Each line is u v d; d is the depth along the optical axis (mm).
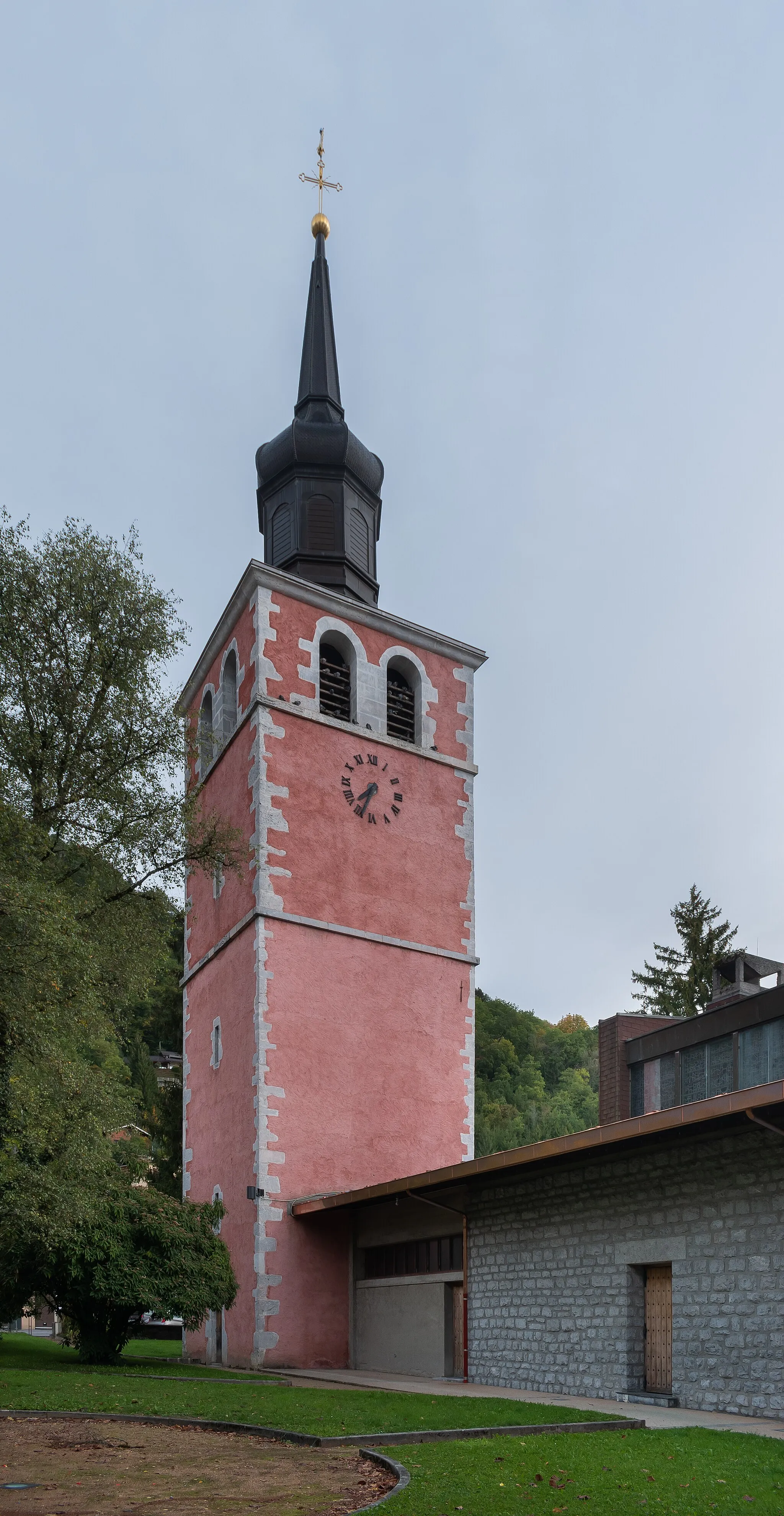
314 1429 11273
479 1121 58688
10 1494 8375
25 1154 17531
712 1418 12352
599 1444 10117
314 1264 21250
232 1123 22625
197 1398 14102
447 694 26906
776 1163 12828
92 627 19078
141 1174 21609
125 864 19062
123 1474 9180
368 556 28203
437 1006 24391
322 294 30578
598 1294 15320
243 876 23484
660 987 53781
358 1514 7355
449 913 25250
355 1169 22188
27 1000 15148
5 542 19156
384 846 24625
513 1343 16891
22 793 17969
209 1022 24766
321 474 27703
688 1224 13984
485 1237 18000
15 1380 15789
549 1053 80875
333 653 26172
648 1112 24938
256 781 23312
